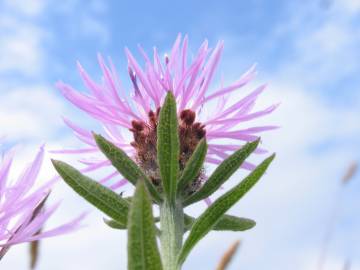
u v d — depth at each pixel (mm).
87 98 113
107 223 112
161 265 77
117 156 103
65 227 85
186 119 116
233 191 97
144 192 77
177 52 116
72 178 99
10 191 86
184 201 105
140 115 120
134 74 119
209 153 120
